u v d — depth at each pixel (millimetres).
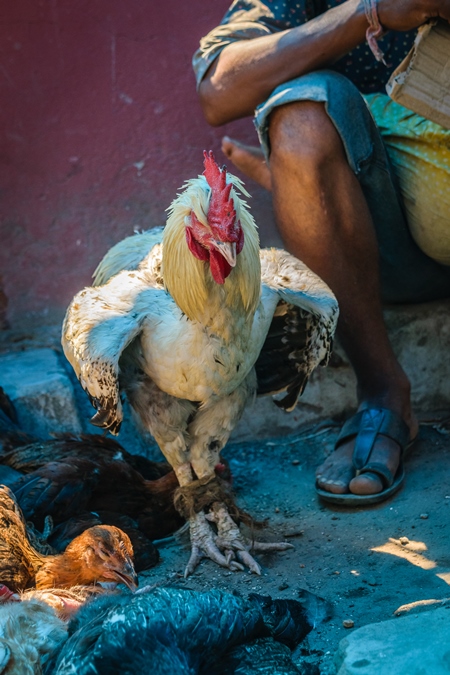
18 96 5543
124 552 3559
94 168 5707
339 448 4453
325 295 3799
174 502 3975
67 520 3998
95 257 5809
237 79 4449
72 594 3379
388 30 3957
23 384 5023
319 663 2957
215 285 3350
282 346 4105
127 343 3529
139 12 5555
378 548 3803
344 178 4191
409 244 4746
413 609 3166
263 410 5129
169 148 5770
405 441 4363
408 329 5082
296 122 4152
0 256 5695
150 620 2541
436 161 4391
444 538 3797
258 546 3895
